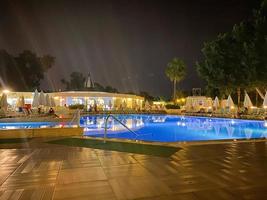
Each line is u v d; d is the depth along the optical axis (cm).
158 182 495
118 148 850
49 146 888
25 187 468
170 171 571
